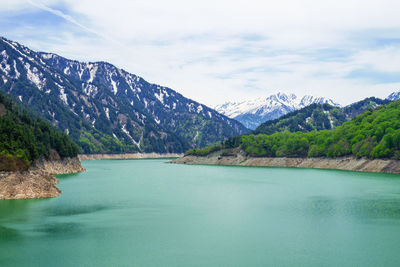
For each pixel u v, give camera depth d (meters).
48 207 111.06
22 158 133.38
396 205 115.56
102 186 165.75
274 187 163.12
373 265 64.94
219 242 77.38
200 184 177.50
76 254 69.94
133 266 64.31
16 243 75.94
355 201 123.31
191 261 66.62
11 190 123.25
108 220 95.69
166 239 79.38
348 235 81.94
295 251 71.75
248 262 66.19
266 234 82.94
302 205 116.44
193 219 97.25
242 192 147.00
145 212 105.94
